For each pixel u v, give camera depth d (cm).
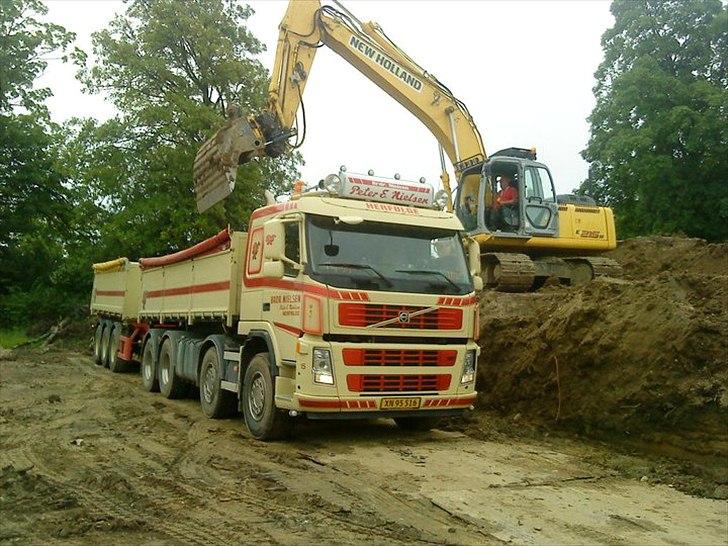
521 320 1138
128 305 1670
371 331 841
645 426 857
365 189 916
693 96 2752
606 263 1534
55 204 3097
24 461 827
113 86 2894
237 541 553
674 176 2770
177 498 670
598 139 3089
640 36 2984
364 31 1496
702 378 820
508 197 1526
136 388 1466
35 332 3008
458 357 899
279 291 886
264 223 954
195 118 2736
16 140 2967
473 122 1559
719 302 915
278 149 1259
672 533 576
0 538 569
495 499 656
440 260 916
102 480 731
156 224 2817
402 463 795
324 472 750
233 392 1055
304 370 820
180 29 2900
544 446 915
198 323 1210
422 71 1529
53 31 2981
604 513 623
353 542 547
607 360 925
